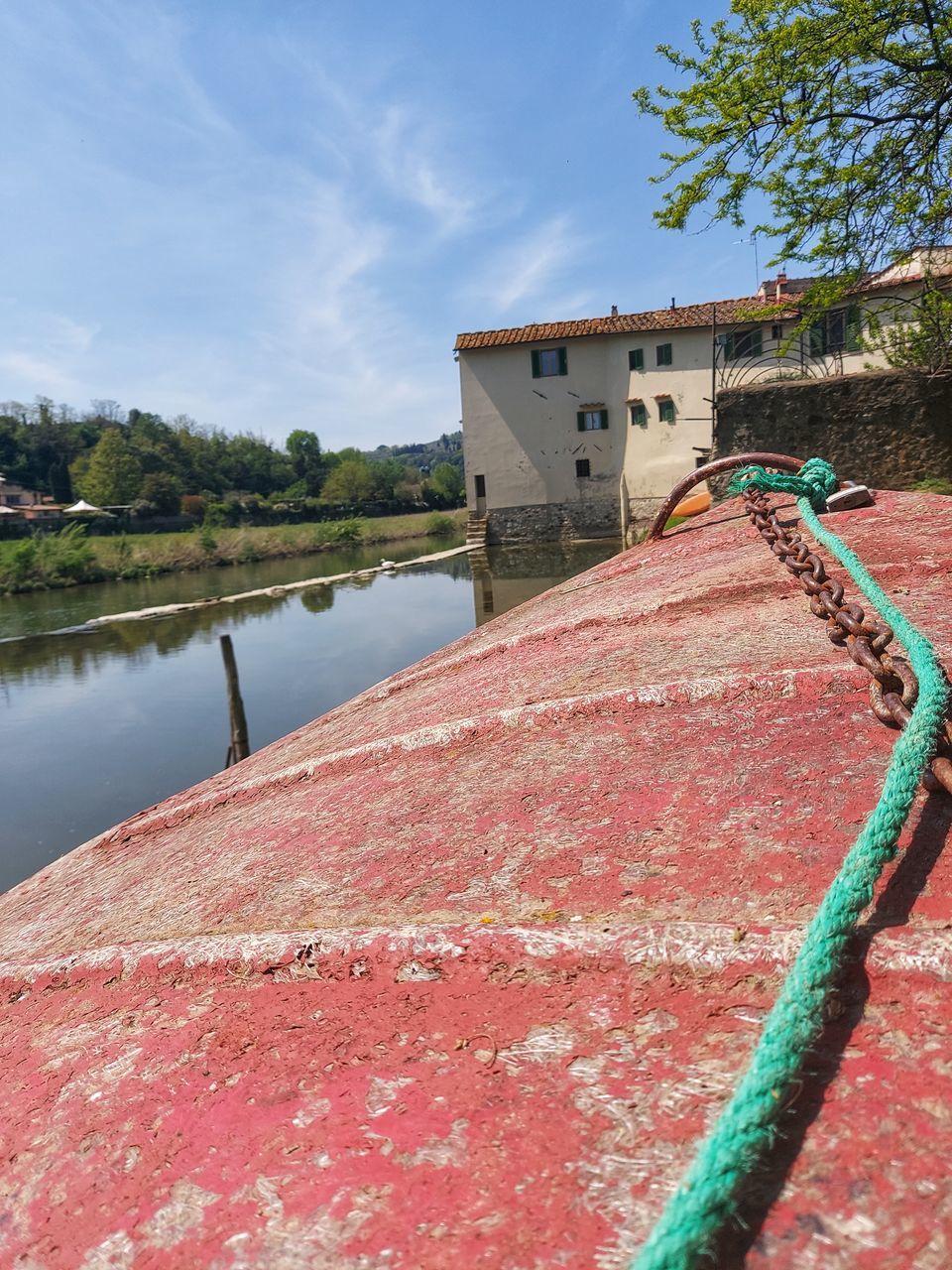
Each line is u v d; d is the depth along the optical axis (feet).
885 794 3.80
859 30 32.63
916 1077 2.76
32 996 4.94
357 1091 3.24
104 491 256.32
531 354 96.84
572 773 5.63
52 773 37.47
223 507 240.94
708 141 36.45
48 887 8.48
